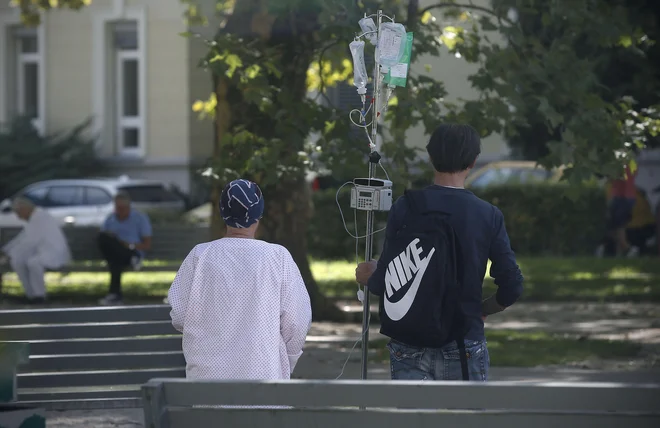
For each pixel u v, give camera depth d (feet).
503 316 117.19
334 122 91.45
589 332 103.45
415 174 91.09
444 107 91.35
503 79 88.22
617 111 93.66
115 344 57.88
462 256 37.04
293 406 30.83
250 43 93.66
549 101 91.35
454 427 30.40
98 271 142.41
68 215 231.30
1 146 279.90
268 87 87.56
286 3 88.48
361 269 40.96
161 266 139.23
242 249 39.42
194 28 122.93
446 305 36.83
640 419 29.37
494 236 37.45
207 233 161.68
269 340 38.86
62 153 284.41
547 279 149.18
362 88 47.11
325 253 186.19
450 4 96.02
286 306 39.24
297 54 97.50
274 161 89.86
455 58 96.58
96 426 59.06
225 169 91.76
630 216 188.85
